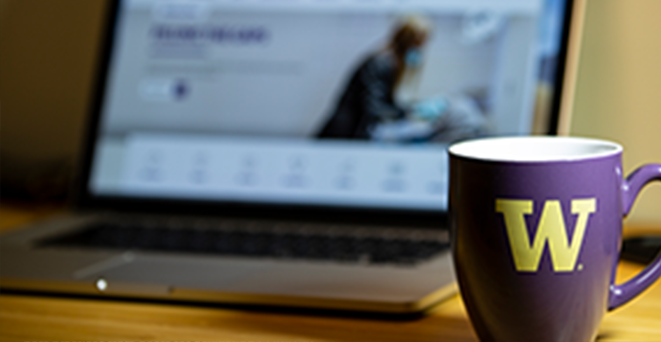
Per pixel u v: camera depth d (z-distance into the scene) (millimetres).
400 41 1039
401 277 873
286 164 1052
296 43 1067
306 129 1054
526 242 740
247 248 963
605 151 768
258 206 1051
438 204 1009
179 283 867
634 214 1109
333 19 1062
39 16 1500
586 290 746
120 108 1104
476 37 1015
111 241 992
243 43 1082
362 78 1045
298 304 839
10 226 1135
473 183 754
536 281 743
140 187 1086
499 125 996
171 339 802
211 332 814
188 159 1078
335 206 1031
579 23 969
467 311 787
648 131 1086
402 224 1015
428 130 1021
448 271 886
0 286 889
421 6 1037
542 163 734
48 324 830
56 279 881
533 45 989
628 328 818
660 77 1075
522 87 991
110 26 1117
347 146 1040
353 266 903
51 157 1454
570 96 969
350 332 812
